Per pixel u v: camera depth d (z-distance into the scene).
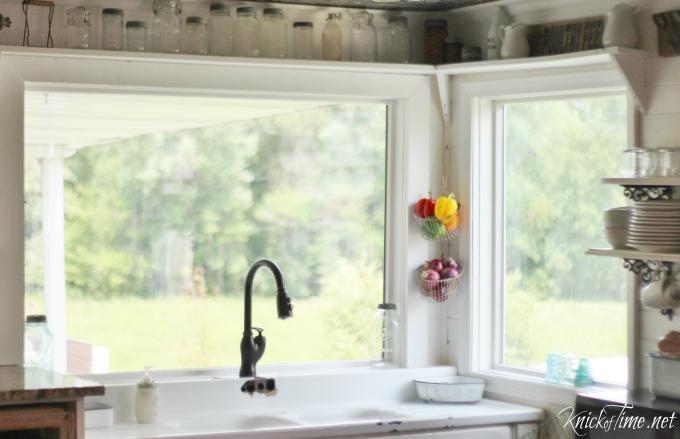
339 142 5.69
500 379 5.52
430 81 5.68
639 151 4.95
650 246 4.86
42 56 5.11
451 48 5.63
